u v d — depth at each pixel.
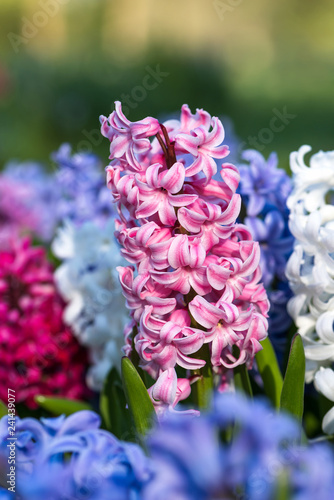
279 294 0.56
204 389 0.45
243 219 0.58
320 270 0.49
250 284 0.46
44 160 2.67
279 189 0.58
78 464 0.32
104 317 0.62
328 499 0.29
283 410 0.45
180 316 0.44
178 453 0.27
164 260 0.43
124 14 6.03
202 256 0.43
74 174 0.78
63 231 0.69
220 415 0.27
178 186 0.43
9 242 0.72
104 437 0.34
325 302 0.51
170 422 0.28
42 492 0.30
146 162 0.45
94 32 5.57
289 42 6.60
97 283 0.64
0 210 1.17
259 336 0.45
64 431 0.36
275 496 0.29
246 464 0.27
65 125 3.16
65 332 0.67
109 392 0.54
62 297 0.69
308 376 0.51
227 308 0.43
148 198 0.43
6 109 3.12
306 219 0.50
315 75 5.50
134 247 0.43
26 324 0.66
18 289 0.67
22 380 0.66
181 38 5.58
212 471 0.27
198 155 0.43
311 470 0.29
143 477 0.32
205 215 0.44
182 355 0.43
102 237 0.66
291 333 0.53
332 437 0.51
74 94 3.21
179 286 0.43
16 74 3.25
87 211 0.76
